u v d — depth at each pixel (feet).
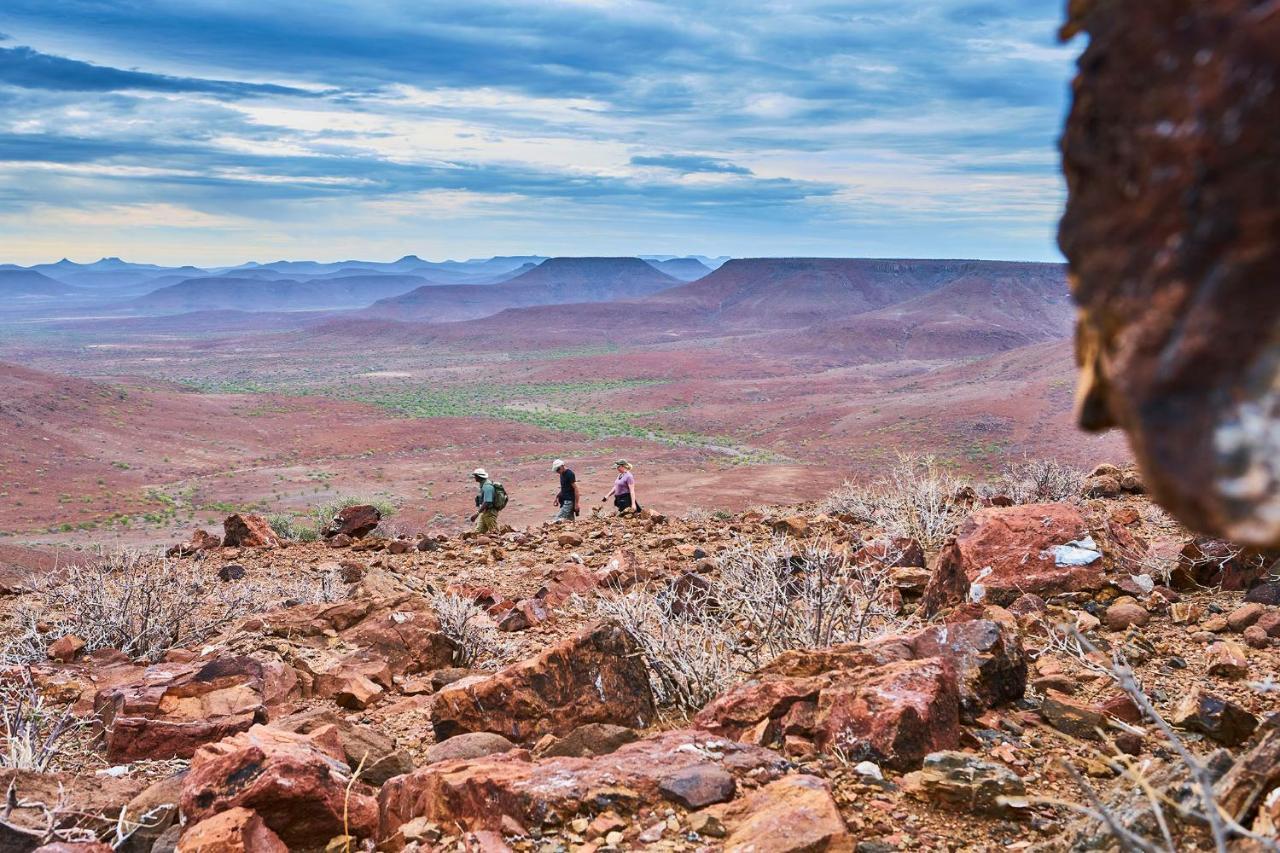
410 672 26.04
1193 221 3.18
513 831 12.26
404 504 398.62
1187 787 10.07
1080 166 3.77
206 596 35.09
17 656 27.84
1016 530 25.58
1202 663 19.33
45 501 463.42
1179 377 3.08
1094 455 460.14
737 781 13.17
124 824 14.33
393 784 14.17
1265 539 2.76
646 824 12.23
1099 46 3.70
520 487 418.31
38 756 18.34
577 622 30.86
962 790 12.72
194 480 538.47
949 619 22.21
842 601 21.30
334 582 36.47
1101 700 17.21
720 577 31.30
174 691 21.31
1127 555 25.81
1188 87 3.25
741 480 319.06
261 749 14.57
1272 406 2.88
